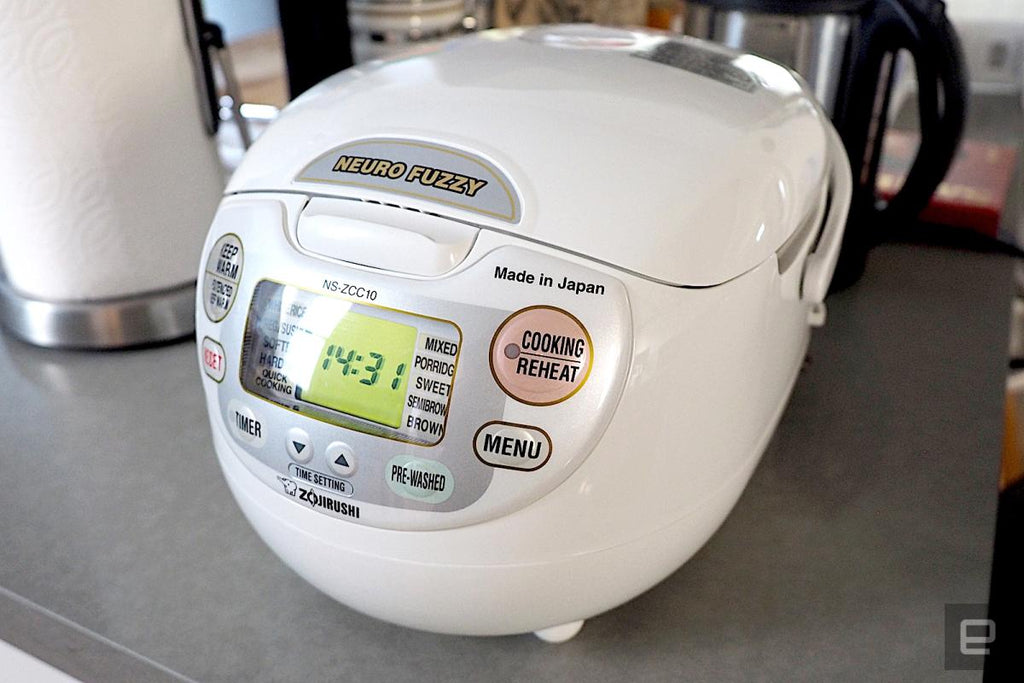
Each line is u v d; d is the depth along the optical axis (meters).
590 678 0.41
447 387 0.34
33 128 0.57
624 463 0.35
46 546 0.49
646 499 0.36
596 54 0.44
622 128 0.37
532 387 0.33
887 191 0.80
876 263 0.77
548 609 0.38
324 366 0.36
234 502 0.52
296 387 0.36
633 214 0.35
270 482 0.38
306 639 0.43
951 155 0.61
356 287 0.35
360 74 0.45
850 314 0.70
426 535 0.36
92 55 0.56
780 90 0.45
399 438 0.35
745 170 0.38
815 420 0.58
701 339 0.35
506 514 0.35
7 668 0.48
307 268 0.36
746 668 0.41
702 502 0.39
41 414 0.60
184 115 0.62
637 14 0.91
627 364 0.34
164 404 0.60
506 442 0.34
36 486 0.53
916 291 0.73
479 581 0.36
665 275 0.34
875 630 0.43
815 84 0.64
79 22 0.55
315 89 0.45
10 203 0.61
